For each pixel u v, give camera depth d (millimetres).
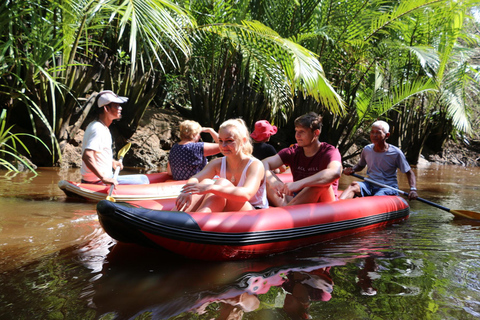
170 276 2295
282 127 10555
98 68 7852
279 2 8477
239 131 2926
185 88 10781
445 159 14172
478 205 5184
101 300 1925
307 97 9820
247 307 1890
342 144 10266
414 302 1979
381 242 3215
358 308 1900
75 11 5691
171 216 2535
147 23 4551
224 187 2689
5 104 6516
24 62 6184
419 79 10031
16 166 6441
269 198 3766
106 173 4359
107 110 4406
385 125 4785
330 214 3266
